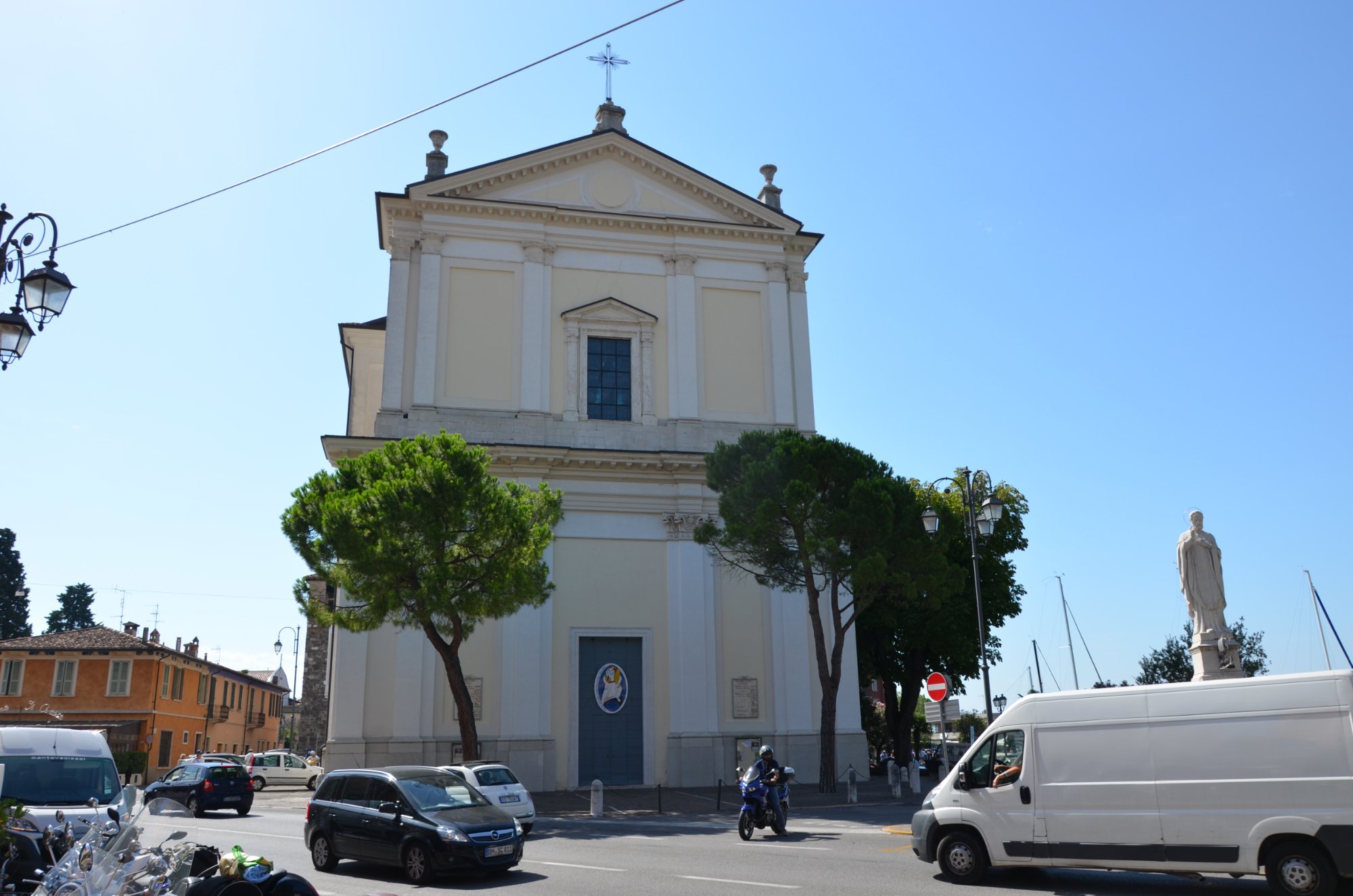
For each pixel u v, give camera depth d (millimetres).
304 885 9297
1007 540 43719
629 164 35844
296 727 67938
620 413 34094
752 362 35406
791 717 31766
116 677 48375
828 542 25703
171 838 8578
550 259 34469
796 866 14328
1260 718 11242
